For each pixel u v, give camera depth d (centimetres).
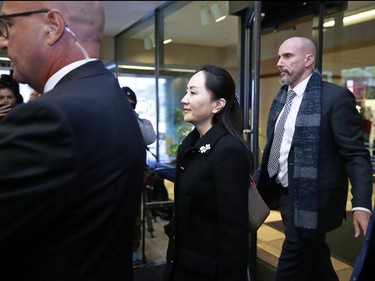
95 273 60
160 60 470
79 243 58
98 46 70
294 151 125
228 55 389
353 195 113
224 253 100
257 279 142
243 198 101
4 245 55
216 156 102
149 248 151
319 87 123
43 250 58
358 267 76
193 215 107
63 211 56
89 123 58
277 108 137
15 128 56
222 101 110
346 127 117
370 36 221
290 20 318
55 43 63
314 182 120
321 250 131
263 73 208
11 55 66
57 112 55
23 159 54
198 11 425
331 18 313
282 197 135
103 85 66
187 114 115
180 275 110
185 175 110
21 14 62
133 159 65
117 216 63
